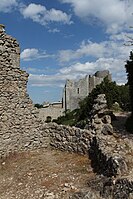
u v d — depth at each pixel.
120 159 10.73
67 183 11.01
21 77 15.26
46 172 12.38
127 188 9.61
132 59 20.81
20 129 15.02
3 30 14.72
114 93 28.31
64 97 43.97
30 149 15.29
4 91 14.57
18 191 10.84
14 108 14.88
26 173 12.43
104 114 16.22
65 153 14.89
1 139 14.23
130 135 16.56
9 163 13.69
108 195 9.84
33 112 15.63
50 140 15.91
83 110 25.27
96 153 12.98
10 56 14.92
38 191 10.62
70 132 15.07
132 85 20.75
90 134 14.29
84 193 9.84
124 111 27.67
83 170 12.35
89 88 43.88
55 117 37.59
